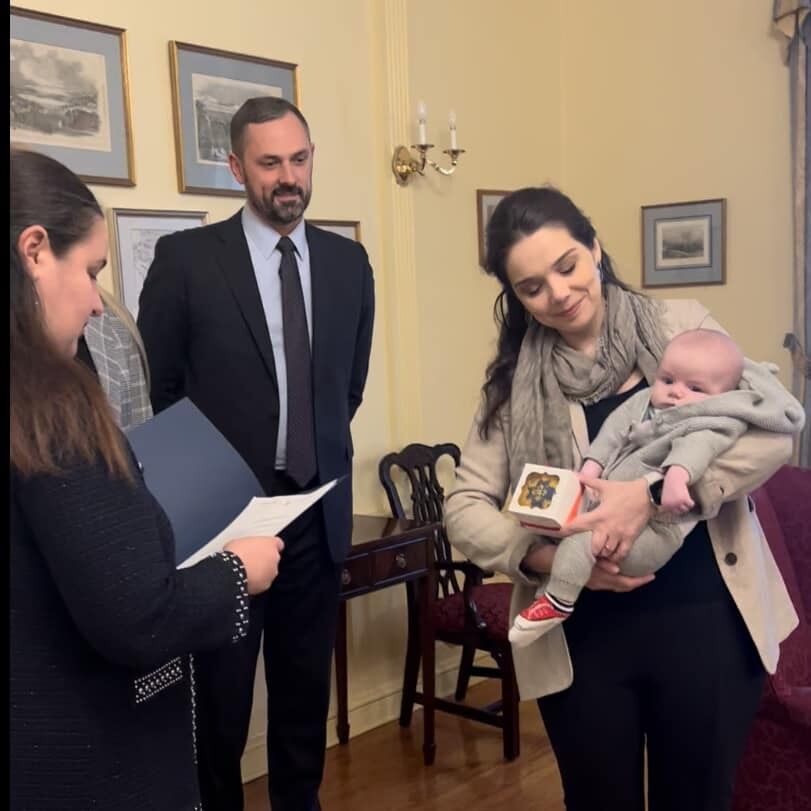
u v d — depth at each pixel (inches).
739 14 145.2
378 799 113.8
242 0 118.3
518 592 65.4
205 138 115.1
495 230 61.1
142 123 109.7
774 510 99.7
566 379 62.9
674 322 64.5
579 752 60.8
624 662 59.3
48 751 41.5
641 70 156.3
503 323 67.4
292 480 92.3
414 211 140.2
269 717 99.8
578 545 56.4
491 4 151.5
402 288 138.3
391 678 139.3
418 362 141.6
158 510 44.6
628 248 161.0
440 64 143.8
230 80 117.0
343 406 97.0
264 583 49.2
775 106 142.6
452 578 136.1
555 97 164.4
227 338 90.7
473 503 64.1
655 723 60.3
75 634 42.1
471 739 130.6
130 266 108.7
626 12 156.9
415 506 135.8
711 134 149.9
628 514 55.9
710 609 58.3
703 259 152.4
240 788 93.7
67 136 102.3
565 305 59.4
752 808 85.8
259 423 91.2
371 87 135.2
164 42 111.2
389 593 138.3
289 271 93.8
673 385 59.5
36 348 40.3
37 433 39.4
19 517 40.3
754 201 146.3
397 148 135.7
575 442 62.6
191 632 43.8
